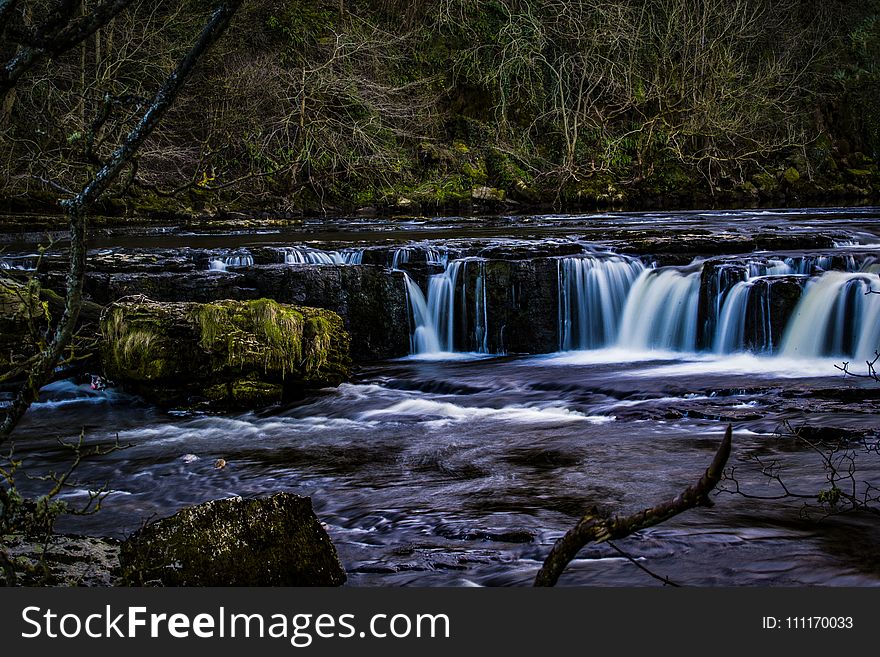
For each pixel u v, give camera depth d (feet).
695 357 39.78
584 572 15.26
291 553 14.46
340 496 21.79
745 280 39.83
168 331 32.55
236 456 26.22
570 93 99.50
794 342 38.40
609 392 31.65
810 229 54.24
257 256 45.83
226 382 32.45
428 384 34.60
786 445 23.94
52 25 6.77
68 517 20.68
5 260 41.55
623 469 22.74
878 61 120.67
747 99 104.22
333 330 34.76
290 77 83.41
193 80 79.20
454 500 20.97
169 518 14.07
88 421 31.42
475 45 100.32
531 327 43.21
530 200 94.89
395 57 90.27
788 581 14.60
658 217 70.69
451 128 100.07
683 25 99.71
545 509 19.97
